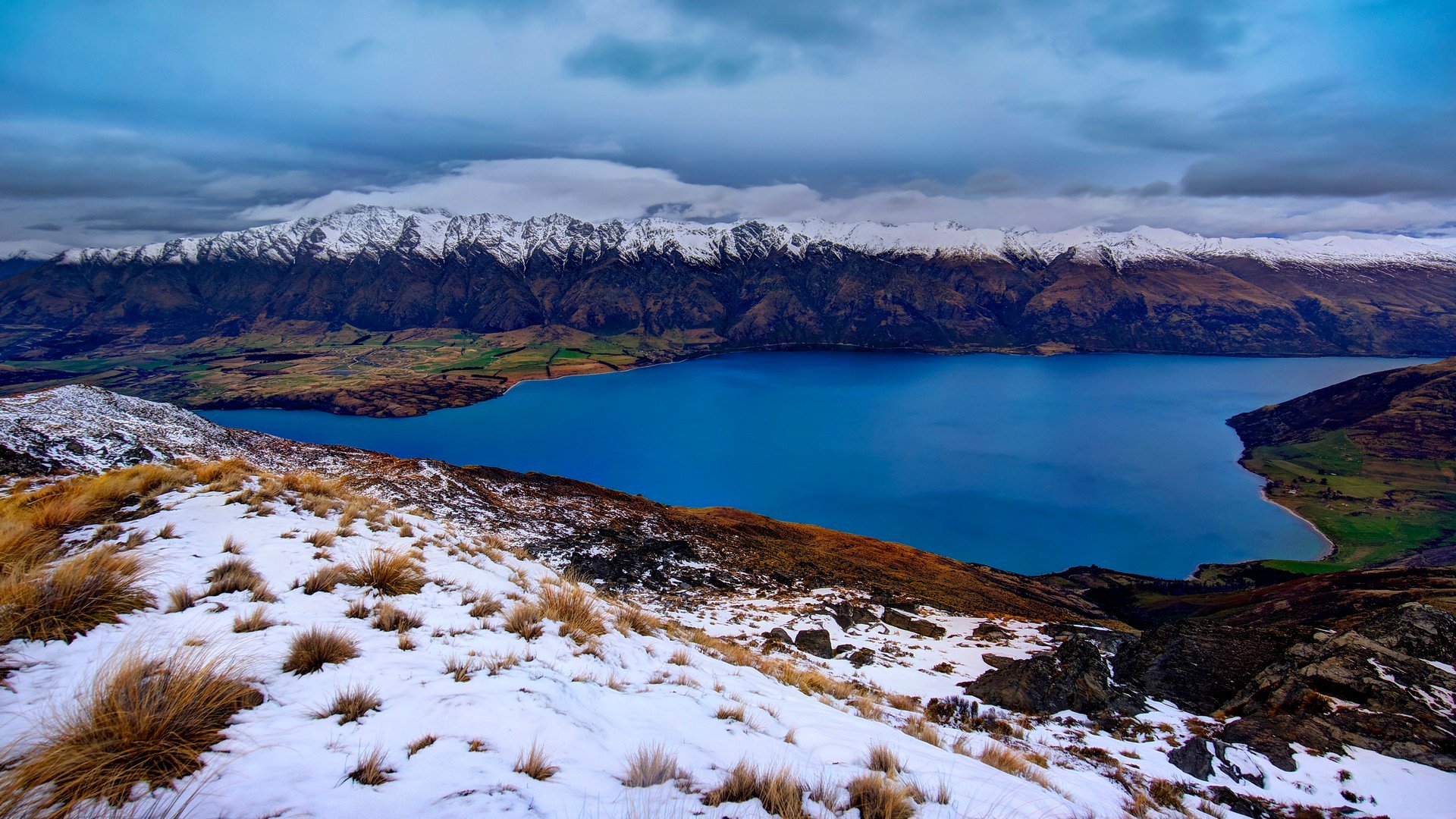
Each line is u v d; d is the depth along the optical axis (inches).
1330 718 524.1
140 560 299.0
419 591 353.1
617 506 2112.5
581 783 167.3
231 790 138.9
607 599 580.1
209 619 247.0
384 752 165.3
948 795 215.9
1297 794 420.8
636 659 341.1
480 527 1518.2
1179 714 606.2
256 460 1691.7
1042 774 330.3
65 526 370.9
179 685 164.7
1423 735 486.3
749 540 2159.2
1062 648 746.8
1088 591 3430.1
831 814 180.5
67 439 1358.3
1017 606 2212.1
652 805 162.7
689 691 294.2
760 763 208.4
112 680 165.6
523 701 215.0
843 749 252.8
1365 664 593.9
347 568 347.9
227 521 414.0
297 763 153.2
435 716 191.5
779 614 1227.2
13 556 289.4
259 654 217.6
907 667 904.3
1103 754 467.8
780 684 438.9
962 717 556.4
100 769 136.2
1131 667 731.4
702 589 1440.7
